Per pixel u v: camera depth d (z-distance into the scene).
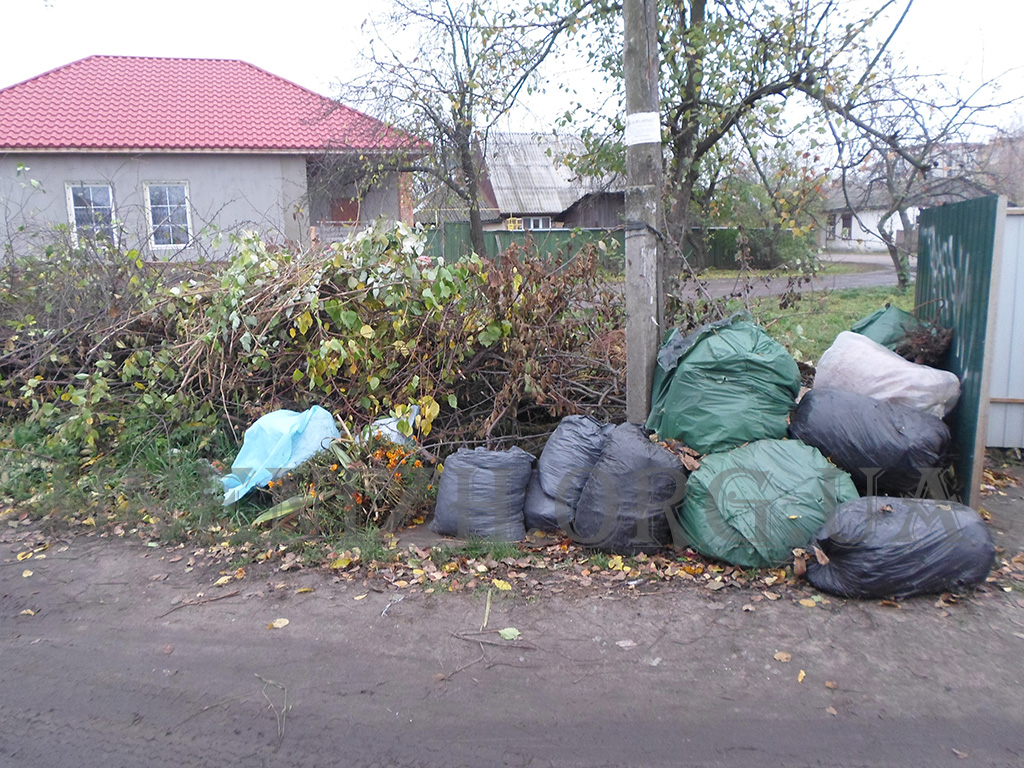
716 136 8.69
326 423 5.11
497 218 28.91
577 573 4.23
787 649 3.44
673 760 2.72
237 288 5.60
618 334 6.07
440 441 5.61
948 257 5.49
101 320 6.45
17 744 2.85
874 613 3.72
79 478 5.56
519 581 4.16
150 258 8.52
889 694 3.10
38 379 6.14
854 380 5.00
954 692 3.10
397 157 14.90
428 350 5.64
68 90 18.83
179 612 3.86
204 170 17.92
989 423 5.90
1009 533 4.59
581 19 8.64
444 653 3.46
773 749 2.78
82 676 3.30
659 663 3.35
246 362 5.82
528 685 3.21
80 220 17.38
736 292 6.55
